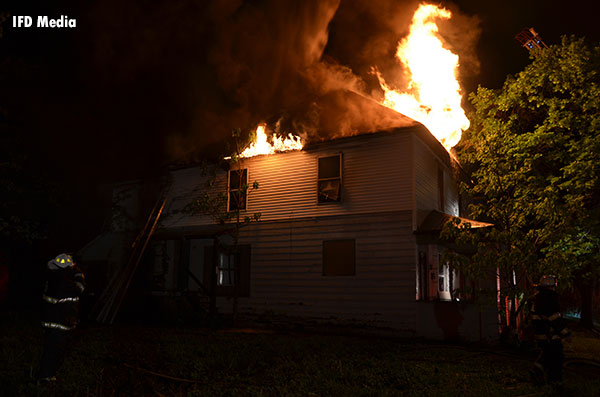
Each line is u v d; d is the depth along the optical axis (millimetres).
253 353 9102
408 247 13352
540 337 6480
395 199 13883
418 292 13188
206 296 16453
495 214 12547
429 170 15523
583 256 13945
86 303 17500
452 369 7895
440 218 14227
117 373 7109
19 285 20328
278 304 15102
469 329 12062
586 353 11148
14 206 17812
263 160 16578
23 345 9312
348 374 7250
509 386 6828
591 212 12734
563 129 13836
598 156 12500
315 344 10594
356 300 13828
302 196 15508
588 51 13836
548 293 6547
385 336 13141
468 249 14688
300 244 15172
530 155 13570
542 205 11695
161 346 9875
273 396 5930
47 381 6145
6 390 5805
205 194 17000
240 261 16188
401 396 6059
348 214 14539
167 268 17562
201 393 5941
